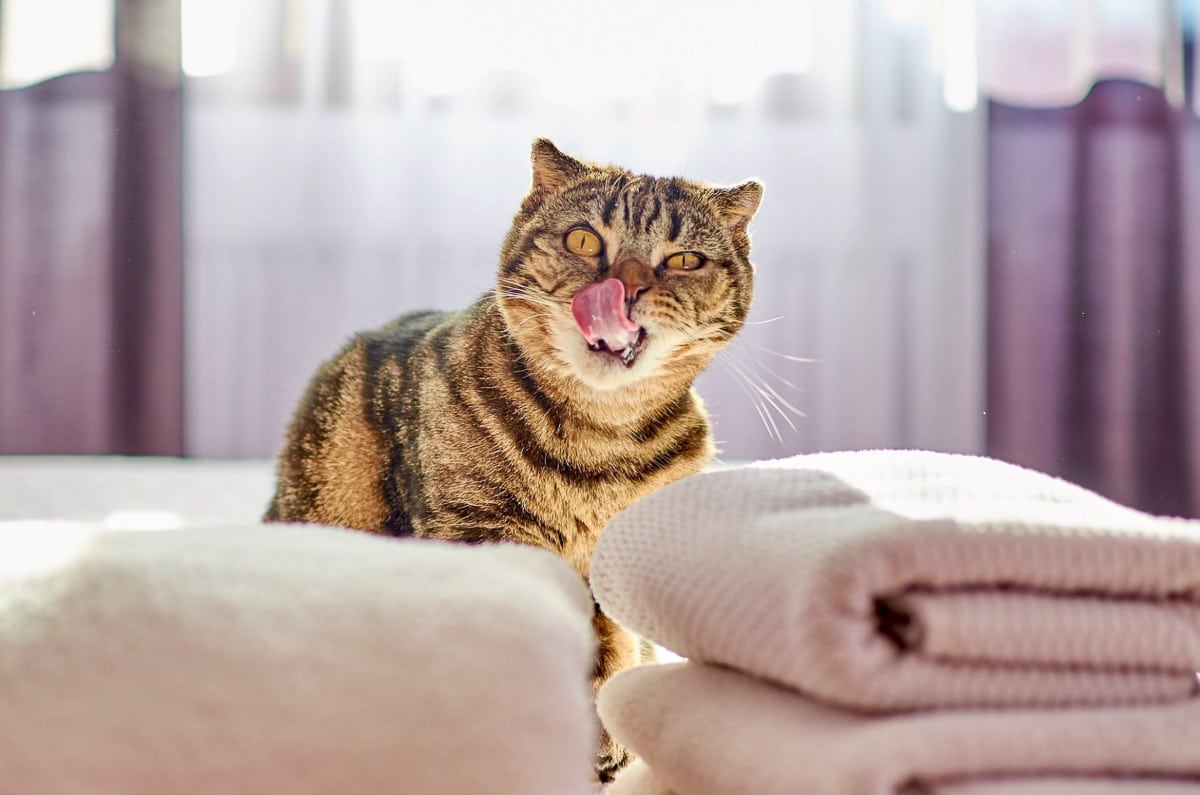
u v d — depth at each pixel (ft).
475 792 1.50
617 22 7.96
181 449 8.08
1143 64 8.22
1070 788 1.53
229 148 8.07
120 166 8.00
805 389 8.25
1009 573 1.68
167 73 7.98
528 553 2.04
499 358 3.46
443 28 7.97
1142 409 8.34
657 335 3.43
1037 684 1.69
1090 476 8.32
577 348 3.33
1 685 1.48
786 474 2.15
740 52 8.02
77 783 1.44
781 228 8.20
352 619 1.60
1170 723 1.63
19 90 7.98
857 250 8.21
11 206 8.02
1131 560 1.70
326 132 8.05
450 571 1.76
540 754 1.54
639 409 3.45
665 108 8.03
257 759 1.48
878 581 1.64
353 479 3.75
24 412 8.08
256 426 8.16
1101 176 8.29
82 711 1.48
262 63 8.04
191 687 1.51
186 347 8.11
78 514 5.50
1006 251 8.31
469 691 1.55
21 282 8.05
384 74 8.05
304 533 1.99
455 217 8.13
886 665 1.64
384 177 8.12
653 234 3.55
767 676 1.82
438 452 3.37
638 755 2.16
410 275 8.14
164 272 8.05
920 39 8.24
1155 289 8.30
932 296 8.31
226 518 5.36
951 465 2.21
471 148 8.07
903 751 1.51
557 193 3.77
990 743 1.54
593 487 3.37
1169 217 8.30
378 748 1.50
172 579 1.64
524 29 7.97
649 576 2.00
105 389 8.05
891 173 8.27
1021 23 8.18
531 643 1.61
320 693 1.53
